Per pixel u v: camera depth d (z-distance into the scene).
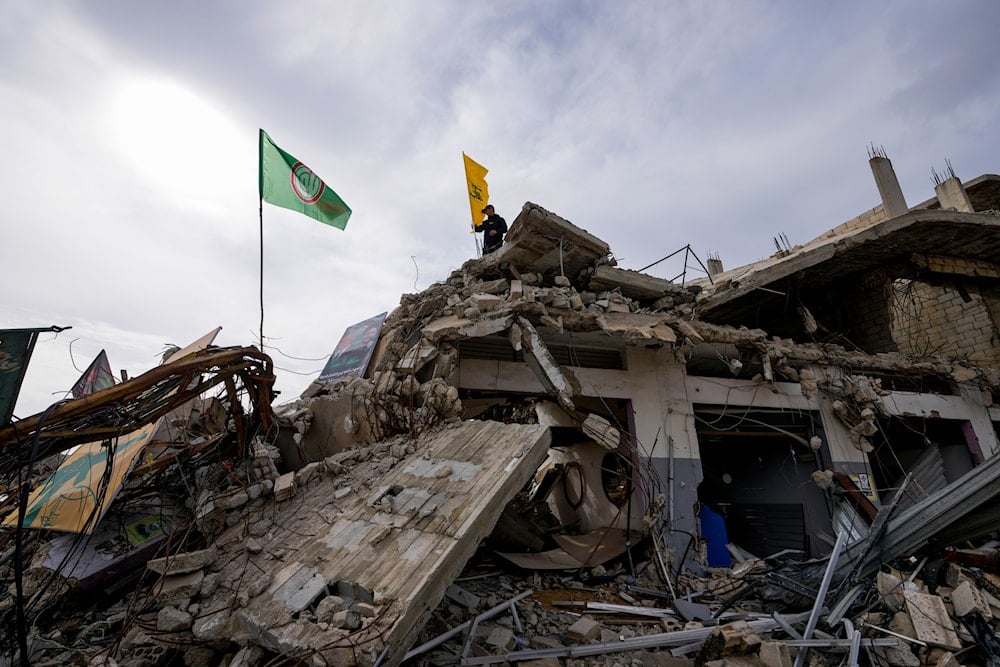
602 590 8.66
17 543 4.37
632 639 6.29
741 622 6.00
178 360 6.44
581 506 11.89
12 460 4.75
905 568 7.32
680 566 9.80
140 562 6.46
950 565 7.04
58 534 7.09
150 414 5.80
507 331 9.82
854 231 15.45
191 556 5.54
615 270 12.09
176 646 4.75
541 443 6.72
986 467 6.55
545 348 9.30
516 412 11.72
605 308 10.99
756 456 14.43
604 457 12.46
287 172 10.27
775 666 5.33
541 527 10.91
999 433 15.44
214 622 4.82
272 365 7.93
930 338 17.47
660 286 12.84
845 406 12.79
